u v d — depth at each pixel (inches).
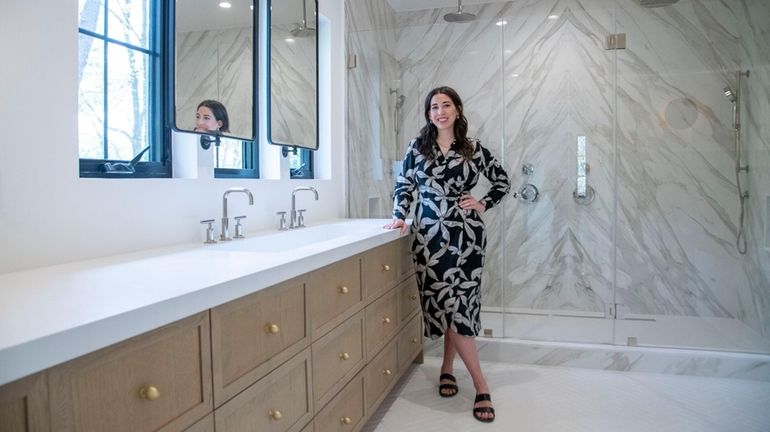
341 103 114.0
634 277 126.9
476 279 85.5
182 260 49.1
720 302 120.7
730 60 118.0
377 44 126.0
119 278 39.0
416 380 99.7
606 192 128.3
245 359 41.8
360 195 119.3
